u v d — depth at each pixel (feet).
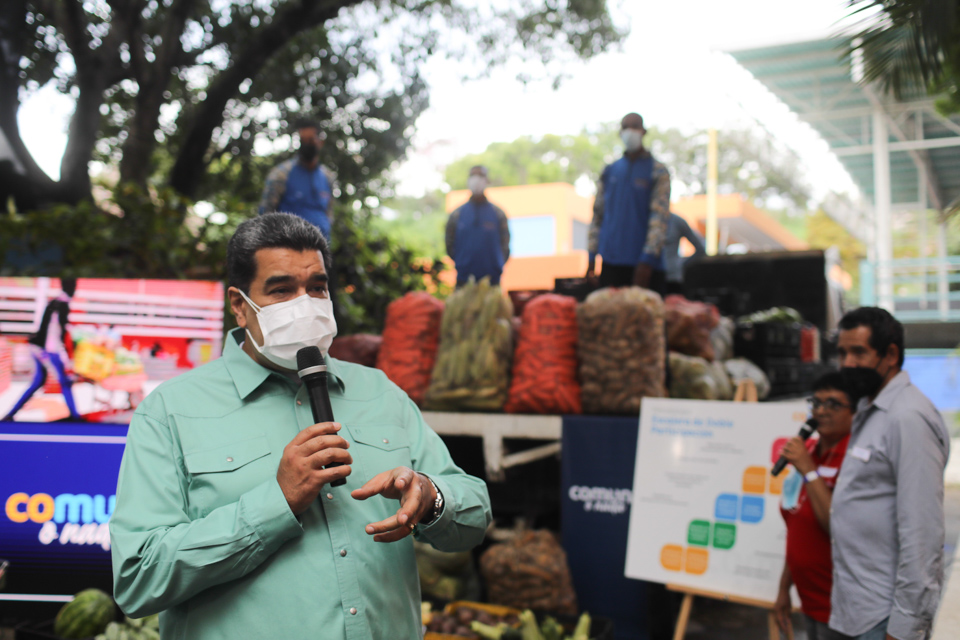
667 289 22.82
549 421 13.65
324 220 17.21
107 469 12.05
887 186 45.52
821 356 24.99
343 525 5.22
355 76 37.29
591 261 17.88
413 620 5.56
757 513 11.17
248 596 4.98
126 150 27.61
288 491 4.85
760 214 73.67
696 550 11.43
